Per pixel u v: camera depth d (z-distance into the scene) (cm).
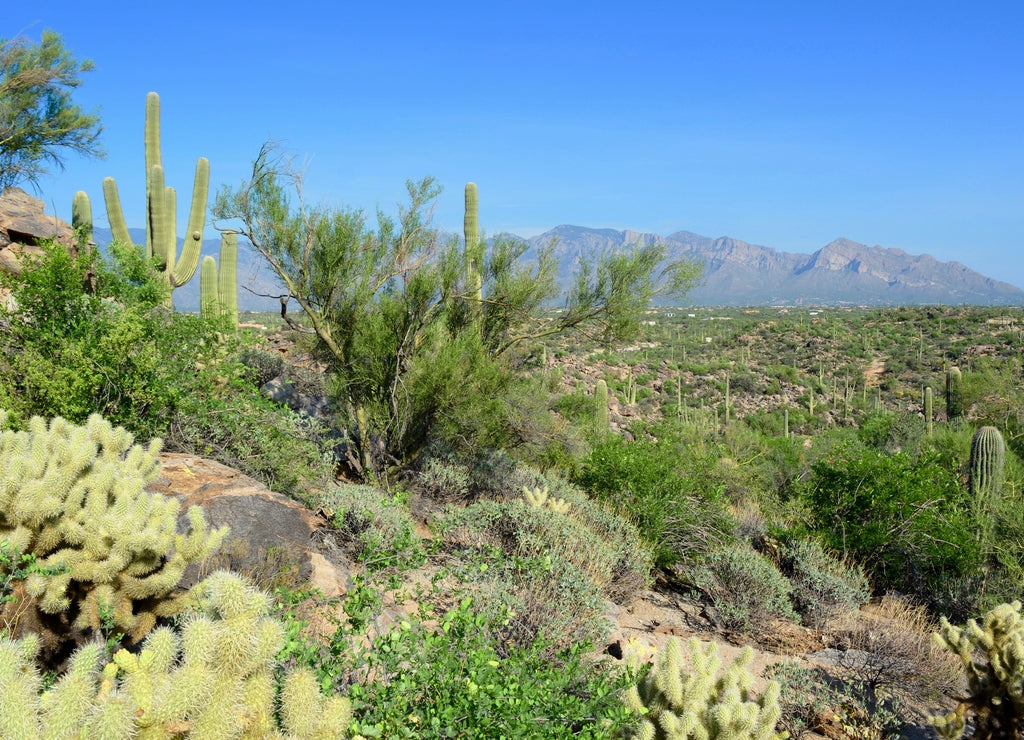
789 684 568
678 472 1052
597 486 1034
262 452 713
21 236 961
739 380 6650
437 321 970
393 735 294
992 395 2072
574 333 1037
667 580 862
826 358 8169
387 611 503
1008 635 504
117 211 1232
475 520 740
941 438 1605
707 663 430
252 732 228
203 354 718
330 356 1023
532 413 1017
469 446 967
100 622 372
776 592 727
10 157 1175
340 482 891
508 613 445
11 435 386
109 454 453
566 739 324
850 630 717
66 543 375
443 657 336
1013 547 898
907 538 903
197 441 682
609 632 566
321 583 519
